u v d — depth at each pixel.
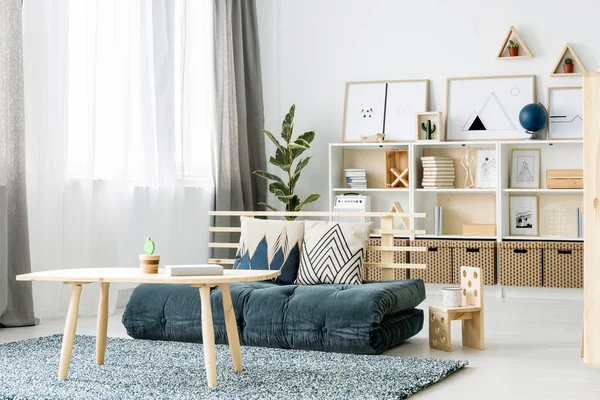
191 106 6.21
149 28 5.67
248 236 4.49
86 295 5.07
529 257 6.17
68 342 3.13
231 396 2.84
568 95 6.50
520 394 2.94
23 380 3.11
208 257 6.37
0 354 3.65
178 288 4.07
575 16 6.50
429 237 6.52
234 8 6.77
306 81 7.25
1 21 4.48
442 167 6.60
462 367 3.44
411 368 3.30
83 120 5.06
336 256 4.23
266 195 7.05
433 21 6.86
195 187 6.25
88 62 5.05
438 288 6.48
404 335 3.93
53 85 4.83
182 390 2.93
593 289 3.10
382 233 4.36
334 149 6.91
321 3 7.20
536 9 6.59
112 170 5.30
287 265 4.32
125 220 5.44
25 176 4.58
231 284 4.12
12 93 4.52
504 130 6.61
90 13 5.06
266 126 7.24
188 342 3.97
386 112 6.95
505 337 4.27
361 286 3.93
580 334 4.37
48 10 4.80
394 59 6.98
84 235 5.05
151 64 5.68
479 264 6.28
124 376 3.17
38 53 4.74
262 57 7.23
